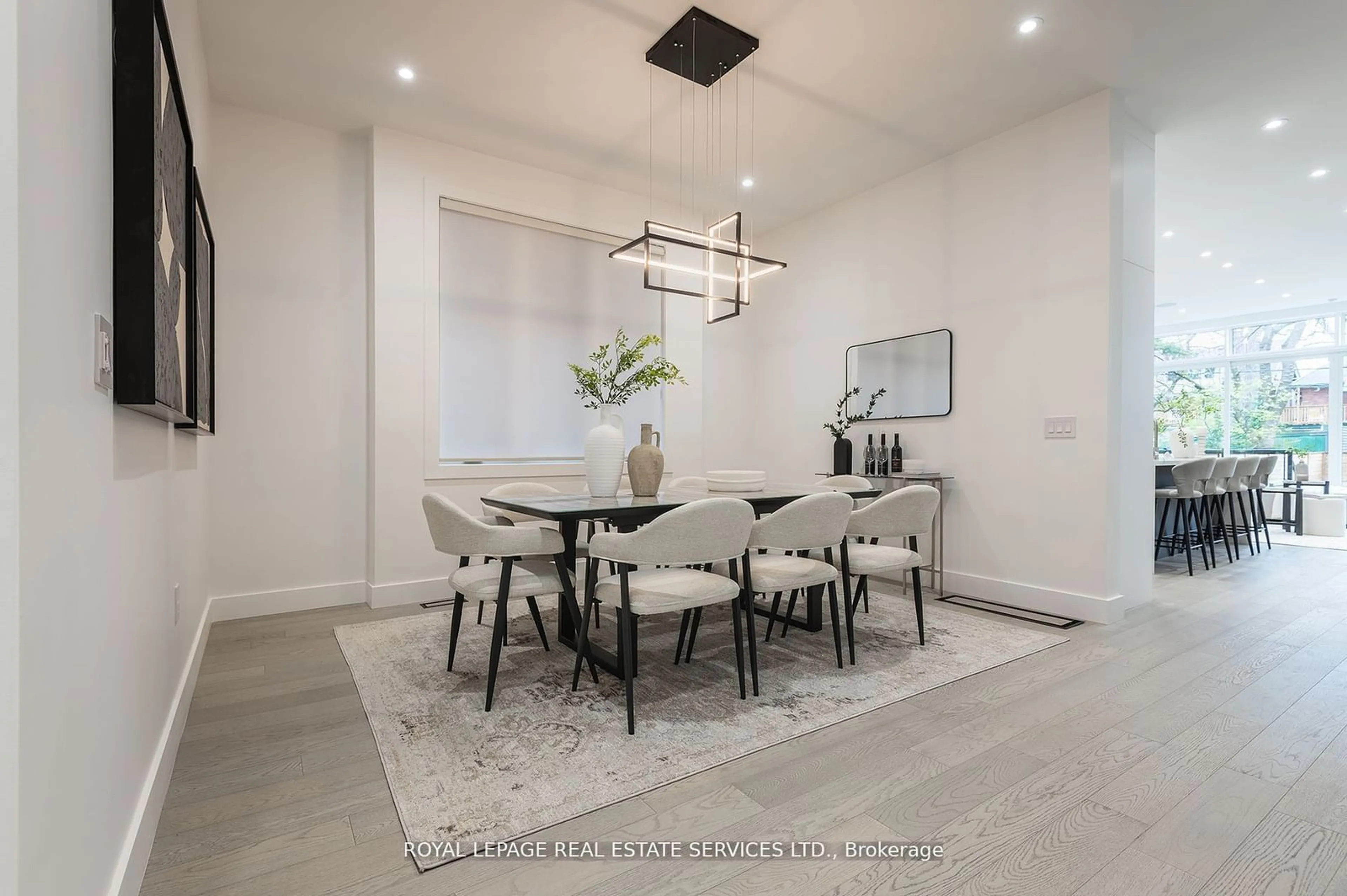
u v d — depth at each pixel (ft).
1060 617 11.52
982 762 6.21
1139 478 12.01
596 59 10.25
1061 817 5.29
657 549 6.94
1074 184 11.50
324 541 12.32
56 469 2.75
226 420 11.43
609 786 5.74
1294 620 11.31
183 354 5.96
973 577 13.03
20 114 2.36
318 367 12.28
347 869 4.65
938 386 13.74
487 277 13.83
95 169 3.45
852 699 7.71
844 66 10.39
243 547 11.57
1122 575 11.59
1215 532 20.29
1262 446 29.01
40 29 2.56
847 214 15.99
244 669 8.77
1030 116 12.00
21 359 2.34
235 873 4.59
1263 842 4.97
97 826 3.39
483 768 6.05
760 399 18.51
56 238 2.76
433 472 12.89
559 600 9.79
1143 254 11.92
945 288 13.71
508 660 9.10
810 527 8.23
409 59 10.23
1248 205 15.94
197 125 9.04
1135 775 5.98
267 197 11.85
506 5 8.98
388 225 12.48
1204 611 11.90
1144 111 11.60
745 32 9.52
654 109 11.76
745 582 7.86
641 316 16.07
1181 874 4.59
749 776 5.95
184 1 7.59
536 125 12.35
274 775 5.96
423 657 9.20
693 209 16.75
